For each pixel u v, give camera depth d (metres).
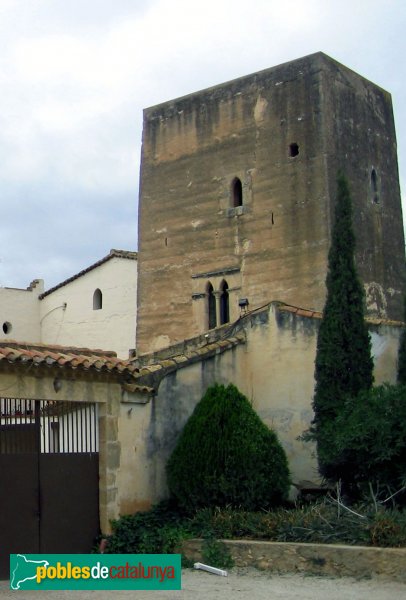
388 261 31.61
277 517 15.79
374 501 15.49
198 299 31.55
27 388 15.01
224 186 31.45
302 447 19.34
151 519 16.56
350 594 12.73
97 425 16.52
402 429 16.11
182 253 32.38
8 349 14.78
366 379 18.27
